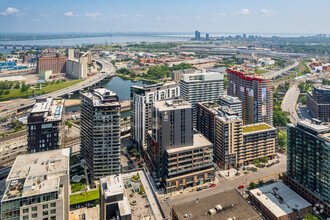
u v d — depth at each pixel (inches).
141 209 6107.3
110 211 5629.9
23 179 5856.3
